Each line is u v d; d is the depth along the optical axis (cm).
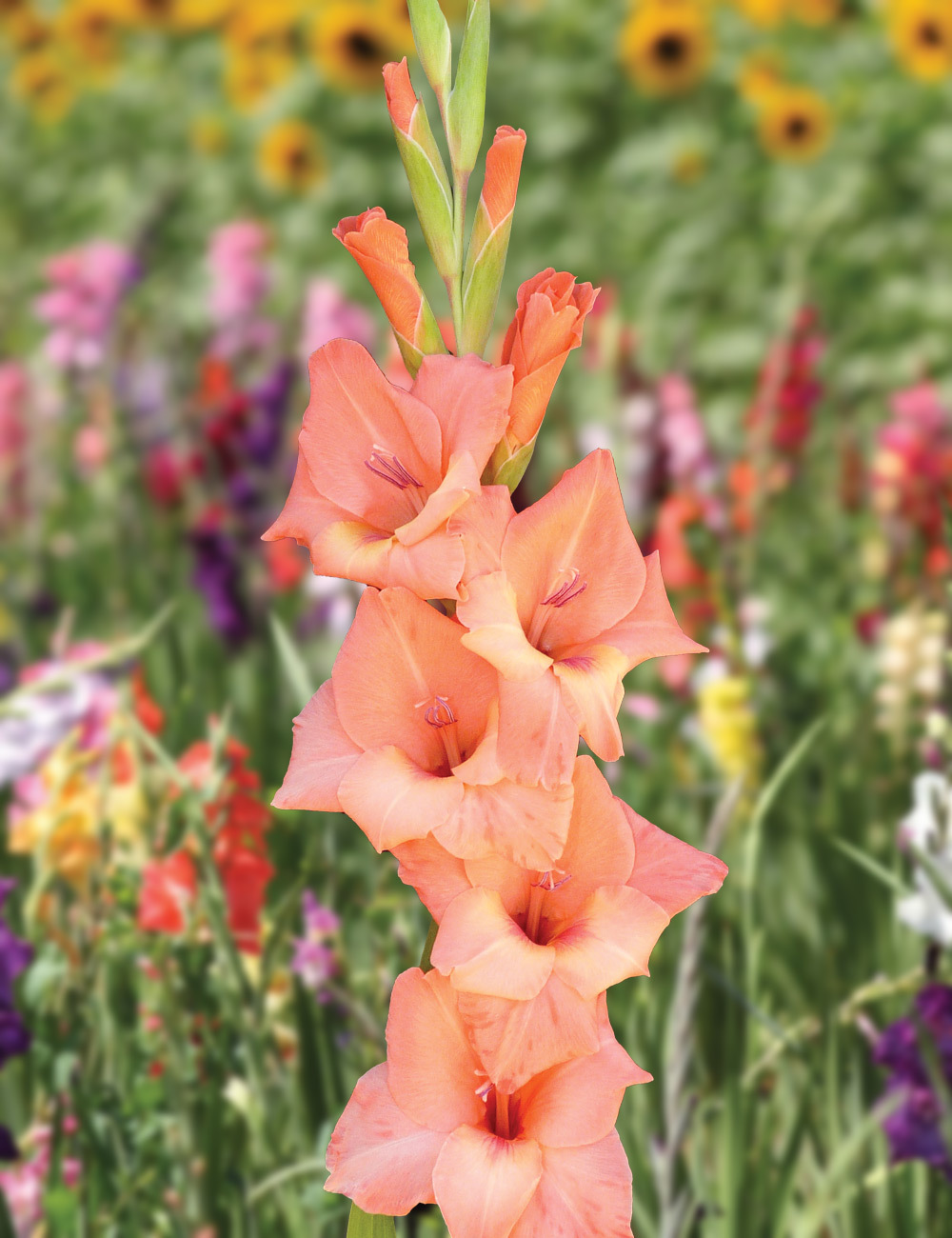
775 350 235
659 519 225
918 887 144
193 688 199
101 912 145
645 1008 146
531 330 109
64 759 153
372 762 109
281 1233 142
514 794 108
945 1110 133
